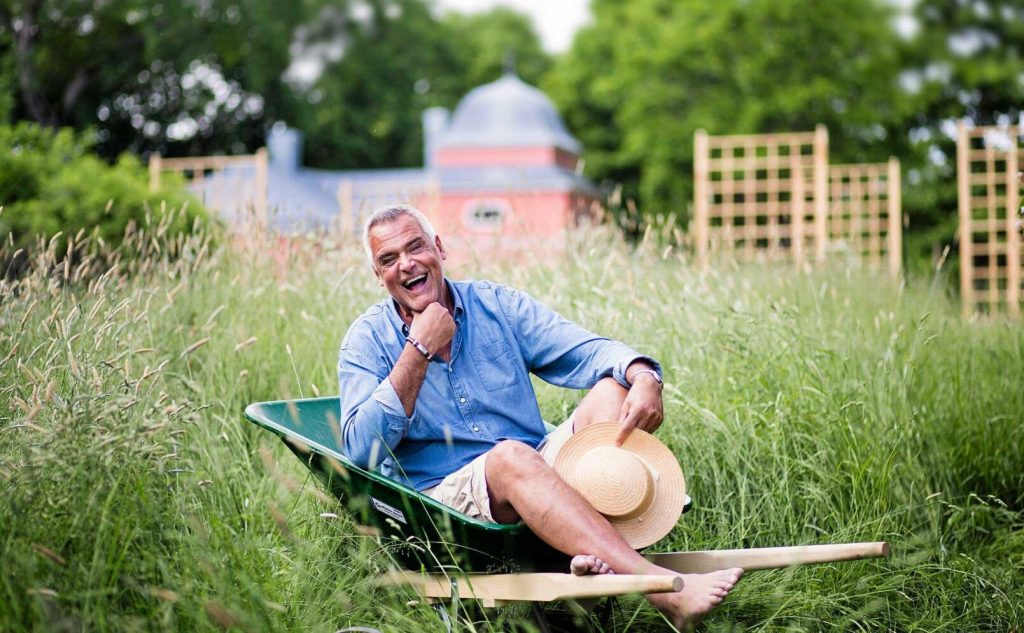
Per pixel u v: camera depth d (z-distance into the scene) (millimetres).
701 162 16266
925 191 27078
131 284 5727
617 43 32469
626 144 31781
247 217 6355
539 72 42500
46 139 11383
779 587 3625
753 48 29031
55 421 3232
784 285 6637
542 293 5812
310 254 6328
